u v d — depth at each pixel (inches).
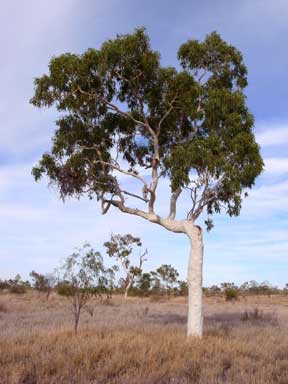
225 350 485.1
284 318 1071.6
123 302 1754.4
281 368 420.8
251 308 1567.4
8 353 417.1
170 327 696.4
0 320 851.4
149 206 653.3
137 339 503.2
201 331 585.6
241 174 600.1
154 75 636.7
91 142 675.4
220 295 2768.2
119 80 648.4
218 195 641.0
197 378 378.9
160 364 410.9
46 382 341.7
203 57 667.4
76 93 636.7
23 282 2465.6
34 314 1018.1
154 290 2652.6
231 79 682.8
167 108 657.6
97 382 349.1
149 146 701.9
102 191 670.5
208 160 584.1
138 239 2469.2
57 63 612.4
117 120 684.7
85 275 658.8
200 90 623.5
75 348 441.4
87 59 609.6
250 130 641.6
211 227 679.1
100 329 611.2
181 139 687.7
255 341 558.3
